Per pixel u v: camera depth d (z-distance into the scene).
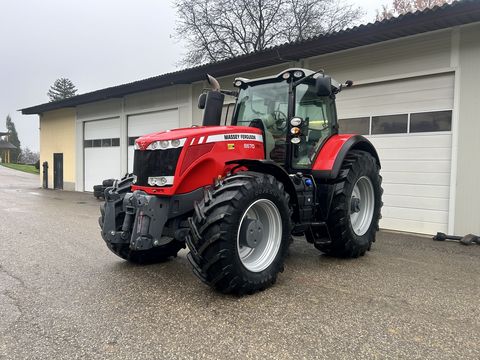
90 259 5.00
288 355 2.61
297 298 3.61
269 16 19.05
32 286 3.94
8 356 2.58
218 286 3.58
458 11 6.09
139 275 4.30
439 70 6.86
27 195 14.83
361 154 5.21
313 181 4.77
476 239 6.25
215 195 3.60
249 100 5.12
